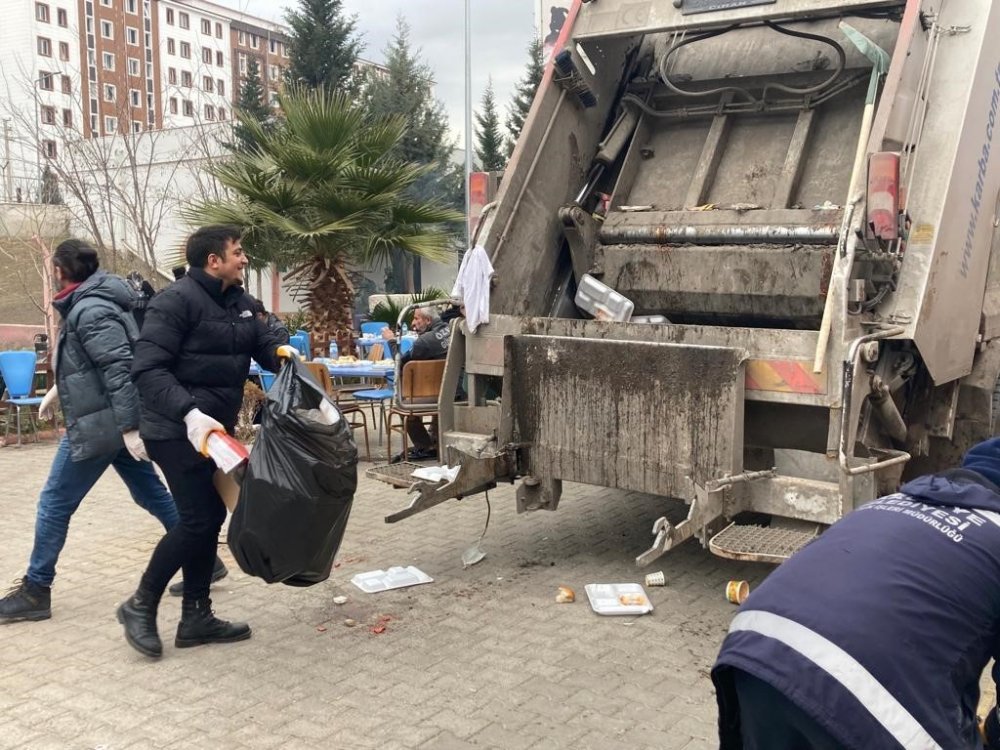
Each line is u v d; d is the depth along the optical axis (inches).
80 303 164.4
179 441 150.8
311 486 144.1
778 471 180.7
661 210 219.9
